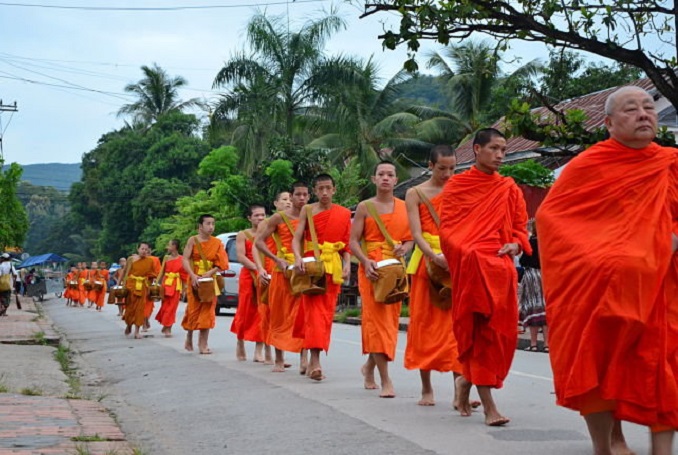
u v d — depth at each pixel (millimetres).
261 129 32312
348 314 21875
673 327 4441
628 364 4414
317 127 33156
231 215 32344
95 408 7609
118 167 55250
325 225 8844
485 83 34969
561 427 6375
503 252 6242
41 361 11914
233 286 22406
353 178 30438
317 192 8914
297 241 8859
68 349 14328
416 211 7051
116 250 55531
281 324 9781
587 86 29953
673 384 4375
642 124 4594
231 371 10055
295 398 7820
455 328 6344
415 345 7066
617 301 4395
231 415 7203
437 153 7070
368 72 32969
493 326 6207
